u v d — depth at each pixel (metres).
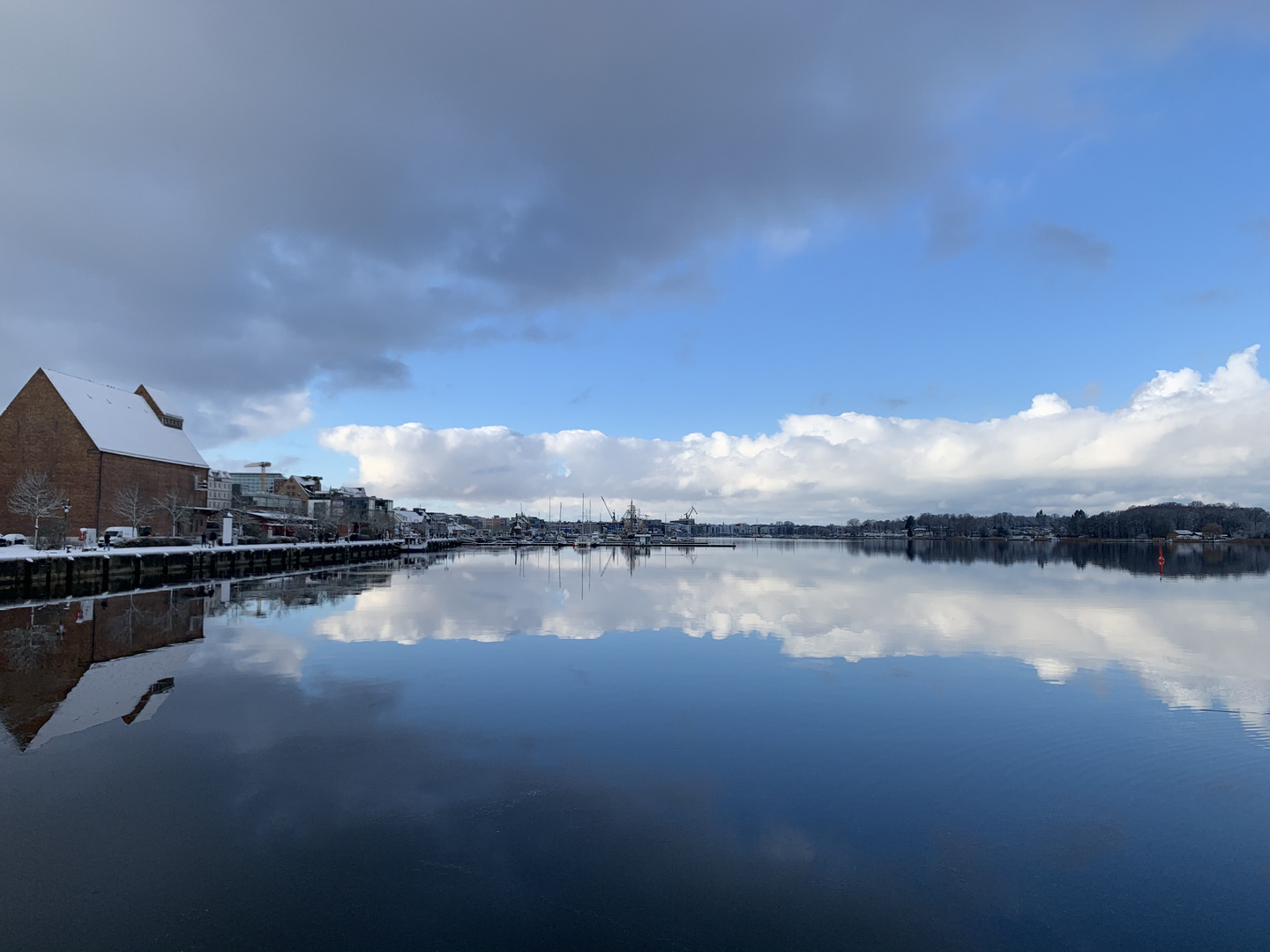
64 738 16.89
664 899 10.03
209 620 36.78
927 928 9.40
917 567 94.38
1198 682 23.23
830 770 15.05
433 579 67.44
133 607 42.28
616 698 20.78
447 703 20.19
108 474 78.56
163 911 9.68
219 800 13.27
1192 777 14.87
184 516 91.69
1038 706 20.09
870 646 29.58
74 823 12.30
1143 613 41.34
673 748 16.38
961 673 24.45
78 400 80.25
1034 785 14.39
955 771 15.06
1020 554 146.50
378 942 9.00
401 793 13.65
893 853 11.45
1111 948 9.05
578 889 10.27
